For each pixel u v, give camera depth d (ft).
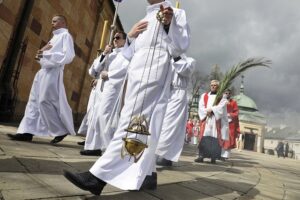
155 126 9.00
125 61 17.26
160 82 9.29
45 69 18.16
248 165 30.53
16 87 27.58
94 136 16.62
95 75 19.52
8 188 7.48
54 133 18.38
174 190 11.23
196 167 20.58
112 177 8.11
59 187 8.49
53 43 18.45
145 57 9.36
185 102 17.92
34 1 28.14
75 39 40.14
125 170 8.30
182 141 17.57
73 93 42.91
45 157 12.60
